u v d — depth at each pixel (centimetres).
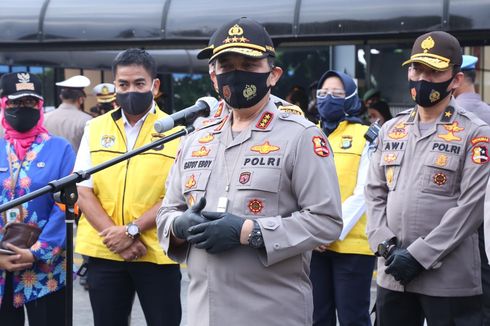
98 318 523
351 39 987
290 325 360
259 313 355
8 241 496
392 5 921
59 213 513
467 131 462
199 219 350
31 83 513
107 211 518
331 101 583
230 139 369
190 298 374
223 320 356
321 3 956
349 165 574
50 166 514
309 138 360
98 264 519
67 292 427
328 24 950
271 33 977
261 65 361
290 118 366
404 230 467
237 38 357
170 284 518
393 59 1441
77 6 1068
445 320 464
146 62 515
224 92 365
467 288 463
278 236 346
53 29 1066
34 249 498
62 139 528
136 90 511
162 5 1037
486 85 1470
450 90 473
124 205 511
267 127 363
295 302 362
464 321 467
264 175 354
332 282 581
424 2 908
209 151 373
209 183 366
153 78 523
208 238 344
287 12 969
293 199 361
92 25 1054
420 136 475
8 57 1377
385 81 1454
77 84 945
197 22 1017
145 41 1046
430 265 452
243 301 355
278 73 375
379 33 929
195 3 1029
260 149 360
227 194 359
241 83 359
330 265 578
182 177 381
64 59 1438
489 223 391
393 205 474
